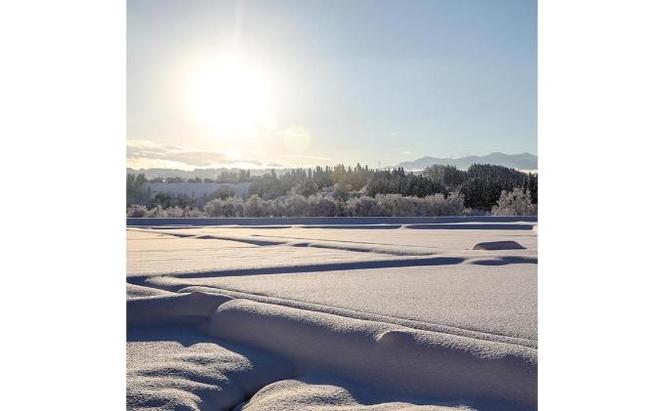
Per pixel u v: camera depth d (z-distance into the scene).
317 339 3.26
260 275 6.01
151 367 2.98
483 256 7.35
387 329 3.15
